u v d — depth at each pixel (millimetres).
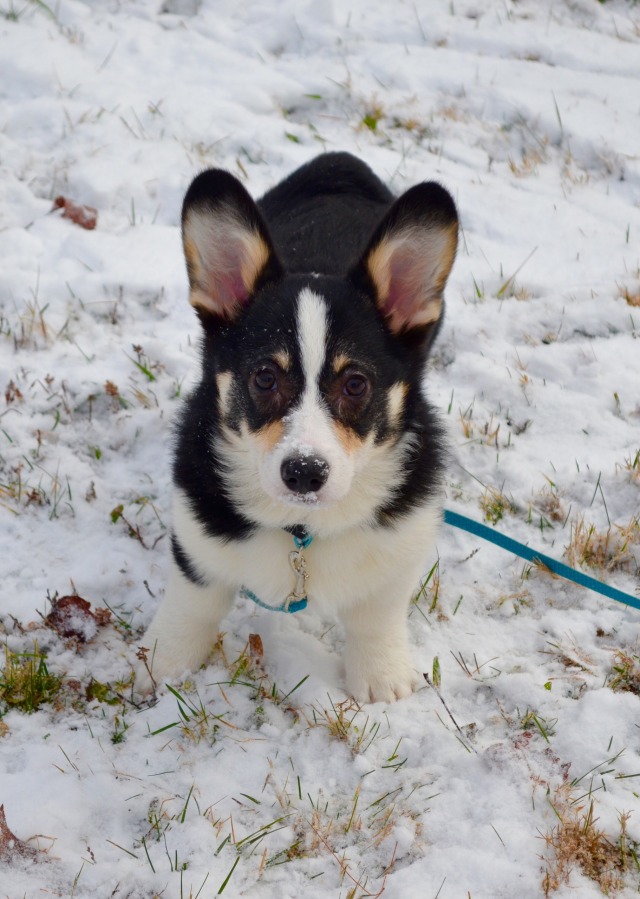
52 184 1747
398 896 1208
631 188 1873
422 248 1279
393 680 1334
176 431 1328
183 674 1327
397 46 2211
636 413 1559
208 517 1282
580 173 1904
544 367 1604
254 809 1253
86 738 1283
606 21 2361
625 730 1301
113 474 1484
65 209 1711
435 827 1246
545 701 1322
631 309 1660
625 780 1271
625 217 1804
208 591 1314
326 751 1290
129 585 1398
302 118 1995
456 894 1209
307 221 1467
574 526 1465
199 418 1295
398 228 1271
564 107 2041
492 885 1213
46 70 1930
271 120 1935
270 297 1275
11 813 1232
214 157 1821
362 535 1287
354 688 1334
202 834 1232
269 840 1236
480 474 1510
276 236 1442
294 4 2266
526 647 1376
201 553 1291
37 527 1431
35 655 1321
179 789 1261
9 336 1578
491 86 2088
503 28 2295
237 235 1284
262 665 1343
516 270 1710
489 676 1349
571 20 2363
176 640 1333
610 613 1396
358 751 1287
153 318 1620
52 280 1632
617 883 1219
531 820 1245
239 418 1264
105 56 2055
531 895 1209
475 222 1774
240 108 1943
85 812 1242
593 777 1272
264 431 1241
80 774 1261
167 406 1531
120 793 1252
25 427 1500
